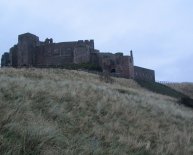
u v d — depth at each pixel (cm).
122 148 1202
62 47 10444
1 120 984
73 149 977
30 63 10550
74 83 2966
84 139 1159
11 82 1838
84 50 10169
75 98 1997
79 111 1720
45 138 962
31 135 932
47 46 10625
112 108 2023
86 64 9856
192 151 1459
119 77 9375
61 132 1149
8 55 11331
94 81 6172
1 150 834
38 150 888
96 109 1897
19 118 1073
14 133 934
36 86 1969
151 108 2623
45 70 6425
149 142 1387
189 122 2528
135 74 10962
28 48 10581
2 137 878
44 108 1456
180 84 10669
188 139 1661
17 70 4741
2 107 1134
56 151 916
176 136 1730
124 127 1661
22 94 1569
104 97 2391
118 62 10288
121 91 4481
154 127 1855
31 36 10775
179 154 1362
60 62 10388
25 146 880
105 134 1359
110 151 1101
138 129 1680
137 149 1259
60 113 1453
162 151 1340
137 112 2181
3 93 1468
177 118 2575
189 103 4925
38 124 1091
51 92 1897
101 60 10281
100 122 1656
